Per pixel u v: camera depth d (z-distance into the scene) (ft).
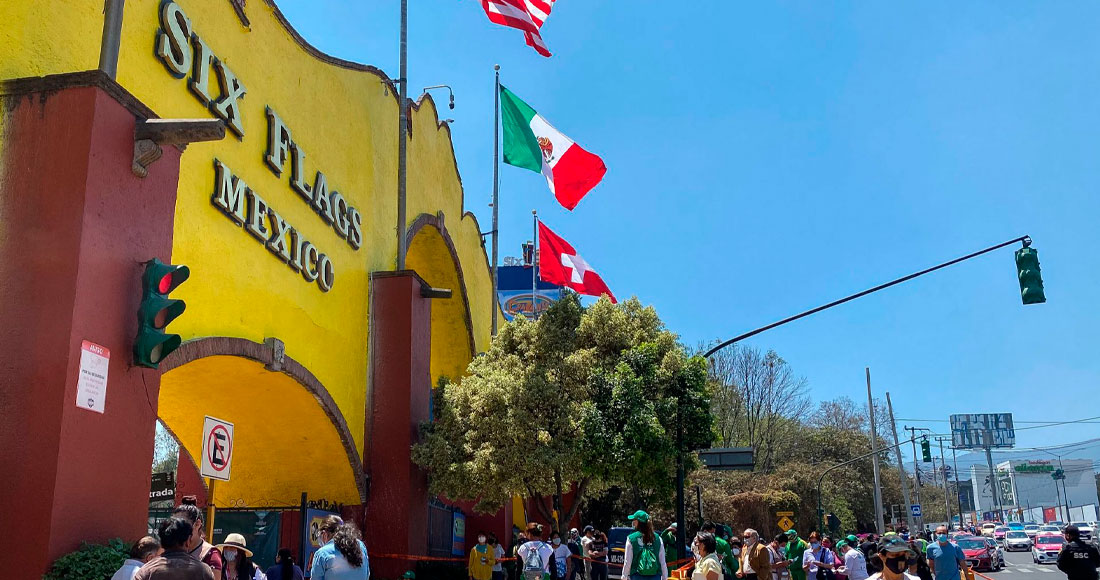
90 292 29.09
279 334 50.44
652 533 36.42
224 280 44.55
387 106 73.26
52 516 26.58
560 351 77.30
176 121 31.83
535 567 56.65
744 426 190.08
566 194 79.10
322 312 57.31
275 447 59.72
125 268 31.07
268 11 51.67
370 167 68.44
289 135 52.90
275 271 50.42
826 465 205.77
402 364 65.31
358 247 64.28
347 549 25.54
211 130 31.89
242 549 29.55
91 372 28.76
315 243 56.75
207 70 43.37
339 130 62.49
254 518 56.75
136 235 31.86
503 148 81.97
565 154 78.54
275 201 50.96
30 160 29.81
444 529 77.25
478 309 102.06
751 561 49.65
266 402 55.11
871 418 163.73
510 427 66.18
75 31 34.12
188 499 26.81
